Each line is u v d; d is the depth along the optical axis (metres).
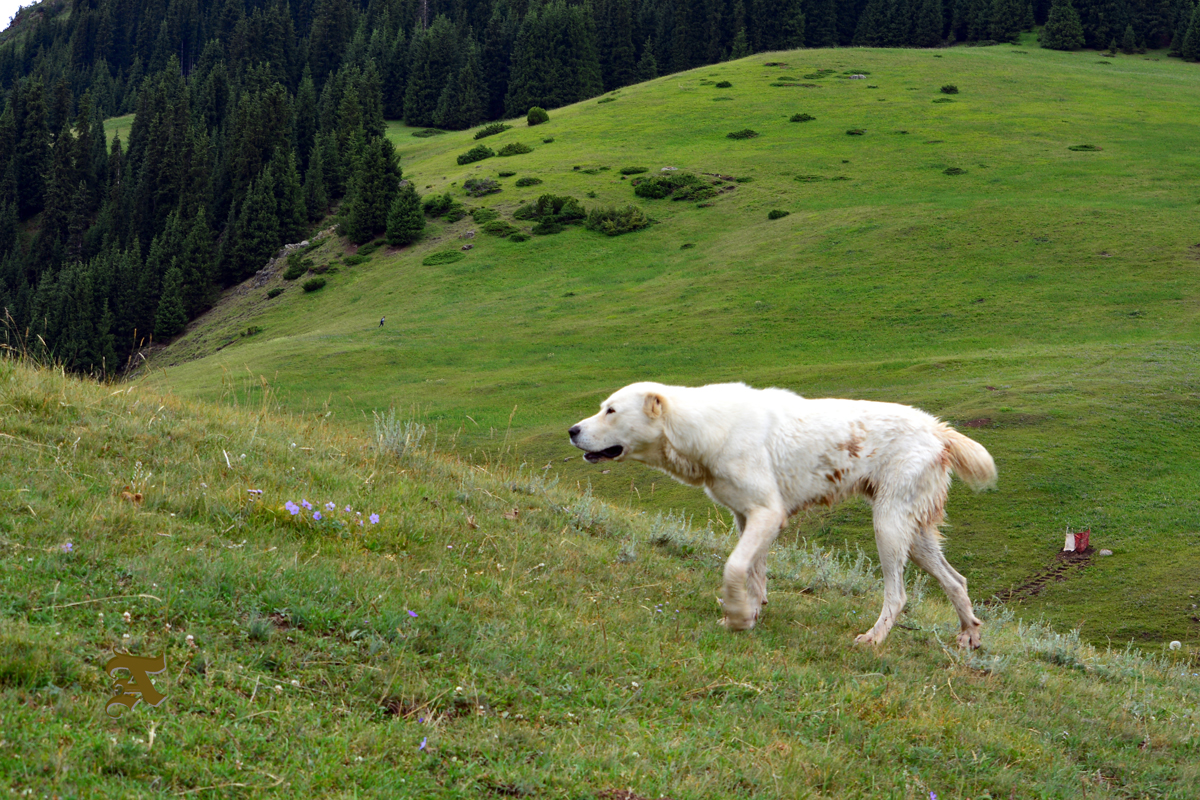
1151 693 7.10
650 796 3.82
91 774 3.16
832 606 7.84
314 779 3.47
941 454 6.91
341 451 9.03
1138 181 66.38
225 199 117.31
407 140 131.88
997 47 139.38
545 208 76.94
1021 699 6.09
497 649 4.96
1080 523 21.67
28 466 6.21
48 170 128.88
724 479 6.82
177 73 160.25
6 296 104.62
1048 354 37.06
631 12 158.38
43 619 4.14
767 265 58.72
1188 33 130.25
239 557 5.33
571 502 9.75
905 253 56.09
